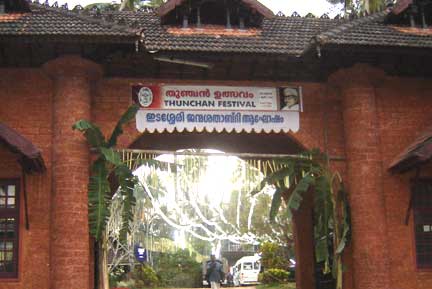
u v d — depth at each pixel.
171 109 13.87
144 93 13.86
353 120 13.89
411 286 13.53
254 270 38.28
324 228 13.30
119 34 12.31
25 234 12.67
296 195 13.12
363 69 13.85
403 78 14.56
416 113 14.43
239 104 14.10
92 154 13.16
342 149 14.22
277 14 15.61
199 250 53.97
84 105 13.07
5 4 13.32
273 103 14.22
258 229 37.56
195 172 14.05
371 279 13.15
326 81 14.48
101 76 13.64
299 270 18.27
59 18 12.96
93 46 12.79
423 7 14.42
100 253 12.84
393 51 13.30
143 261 36.44
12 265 12.67
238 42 13.56
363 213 13.45
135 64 13.69
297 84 14.40
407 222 13.77
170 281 37.69
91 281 12.95
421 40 13.57
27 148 11.73
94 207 12.25
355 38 13.15
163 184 19.42
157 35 13.70
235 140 17.38
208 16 14.50
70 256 12.27
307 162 13.52
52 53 13.03
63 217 12.43
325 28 14.94
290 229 34.78
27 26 12.46
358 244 13.43
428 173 14.11
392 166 13.71
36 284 12.50
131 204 12.46
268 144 17.38
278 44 13.67
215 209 31.20
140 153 13.85
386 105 14.36
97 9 14.62
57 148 12.81
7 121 13.16
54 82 13.27
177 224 31.38
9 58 13.20
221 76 14.16
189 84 14.02
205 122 13.91
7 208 12.85
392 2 15.15
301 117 14.26
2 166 12.95
